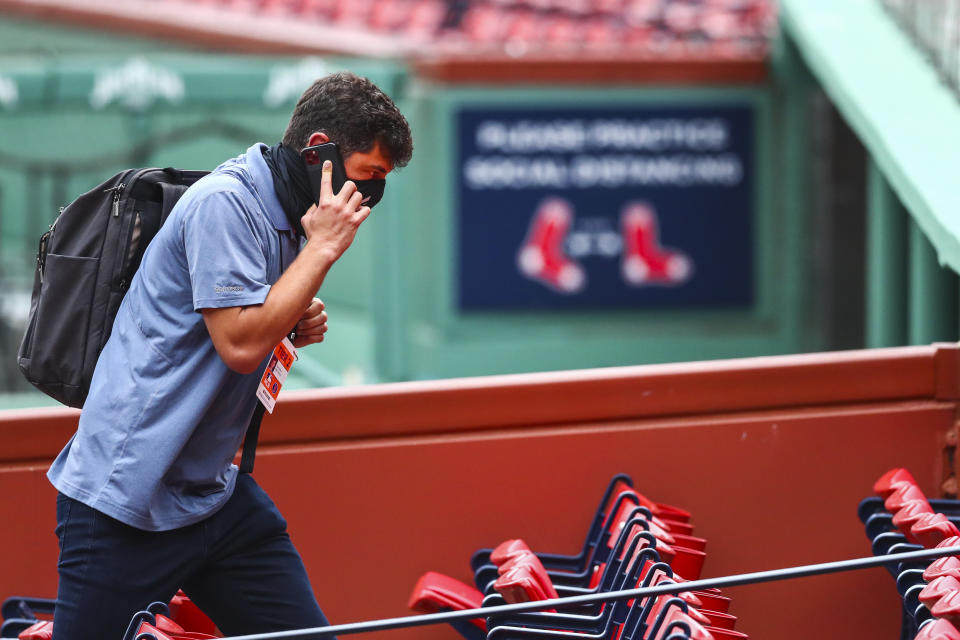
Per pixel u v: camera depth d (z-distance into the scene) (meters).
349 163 10.96
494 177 37.09
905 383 15.95
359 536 15.55
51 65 37.19
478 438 15.60
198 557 11.36
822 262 38.12
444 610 13.78
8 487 15.08
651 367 15.94
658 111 37.19
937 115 22.16
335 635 10.76
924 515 13.09
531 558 13.10
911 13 26.11
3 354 36.84
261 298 10.54
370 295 37.25
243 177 11.01
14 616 14.17
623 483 15.56
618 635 12.02
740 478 15.90
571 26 41.19
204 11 42.91
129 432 10.83
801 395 15.88
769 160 37.62
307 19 43.53
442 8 43.19
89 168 37.34
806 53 28.58
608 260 37.75
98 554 10.98
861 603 16.02
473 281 37.47
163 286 10.88
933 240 17.88
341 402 15.41
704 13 41.19
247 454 11.75
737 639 12.23
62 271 11.20
